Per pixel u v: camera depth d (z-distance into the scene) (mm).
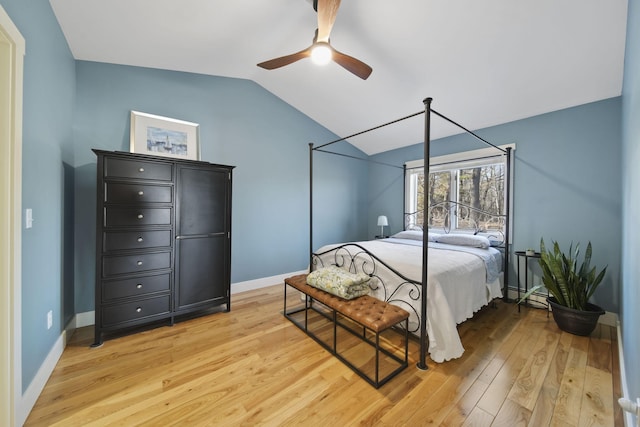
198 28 2219
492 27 2021
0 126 1230
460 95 2887
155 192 2309
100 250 2064
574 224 2734
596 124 2604
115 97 2559
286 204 3861
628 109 1675
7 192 1237
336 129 4340
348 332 2311
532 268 3031
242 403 1466
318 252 3033
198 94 3055
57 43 1906
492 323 2502
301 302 3035
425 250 1763
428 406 1444
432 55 2412
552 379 1665
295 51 2715
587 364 1823
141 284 2252
